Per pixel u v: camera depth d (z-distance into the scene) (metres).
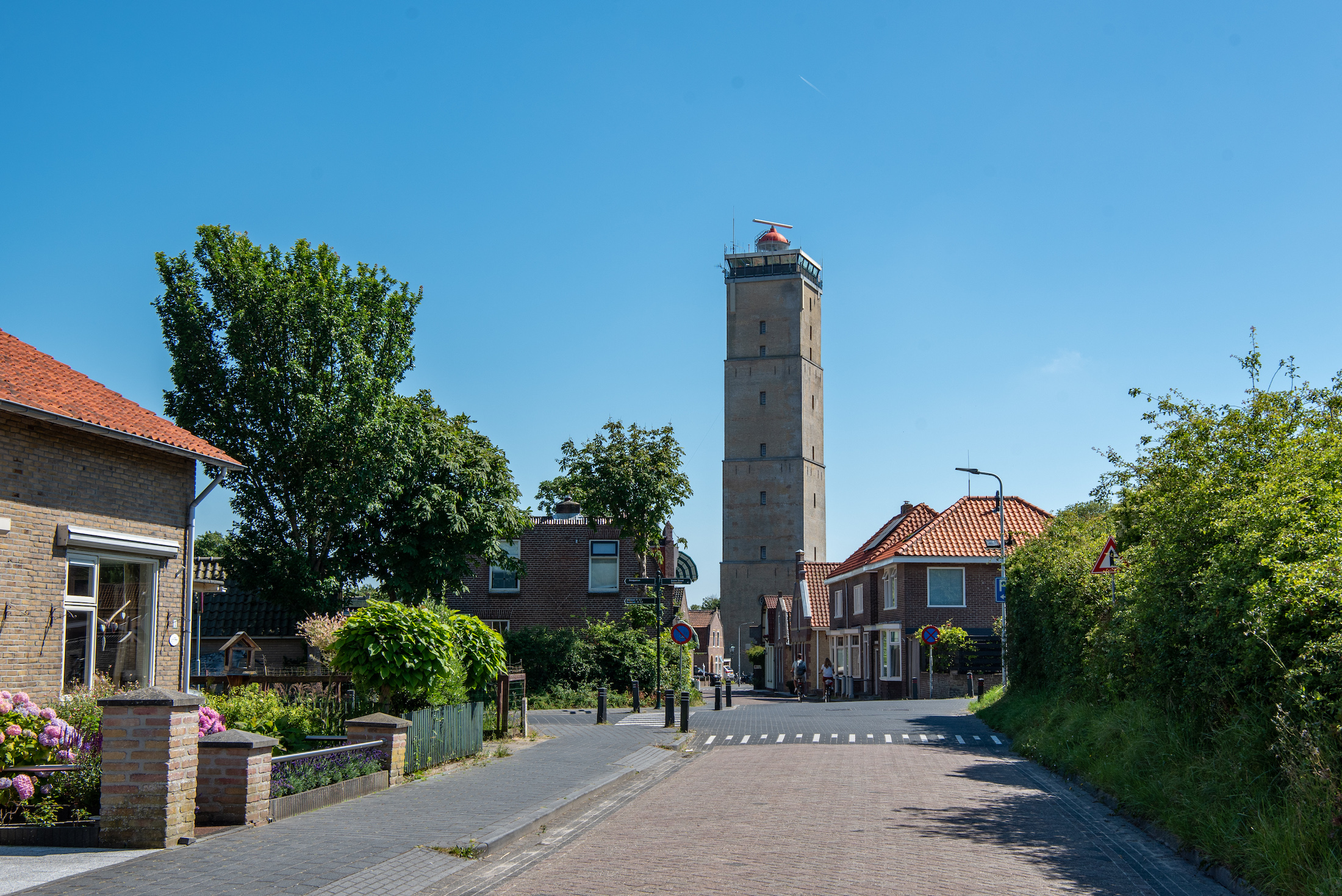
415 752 14.77
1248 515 11.31
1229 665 10.71
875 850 9.62
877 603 50.00
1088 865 8.94
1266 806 8.70
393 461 27.33
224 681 21.14
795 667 57.47
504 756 17.42
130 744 9.32
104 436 15.81
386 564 29.20
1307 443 12.48
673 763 17.69
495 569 37.81
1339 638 8.45
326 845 9.45
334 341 26.98
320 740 14.35
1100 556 18.16
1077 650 19.55
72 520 15.27
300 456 27.52
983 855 9.38
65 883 7.90
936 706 33.31
